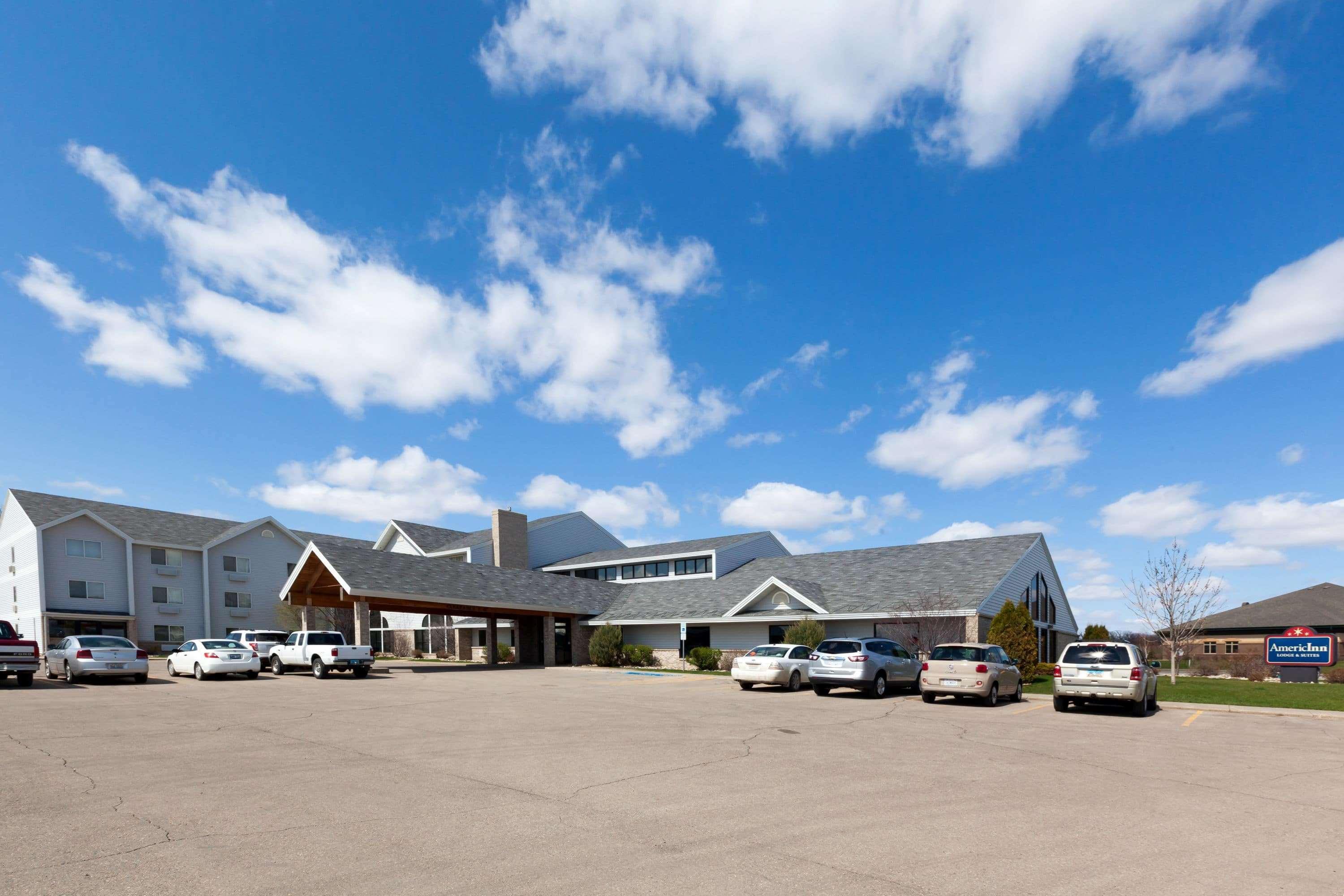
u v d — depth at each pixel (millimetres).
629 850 6668
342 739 12836
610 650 37156
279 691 22078
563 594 39812
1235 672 33812
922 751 12242
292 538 56500
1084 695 18750
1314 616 49281
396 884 5758
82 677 25922
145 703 18438
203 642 27531
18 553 45750
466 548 50219
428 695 21141
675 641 37438
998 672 20578
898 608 30375
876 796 8867
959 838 7164
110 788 8938
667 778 9719
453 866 6188
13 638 22344
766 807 8250
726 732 14039
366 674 29406
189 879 5824
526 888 5707
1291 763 11625
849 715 17359
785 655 24453
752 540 45375
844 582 35125
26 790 8797
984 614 29500
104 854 6410
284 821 7527
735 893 5656
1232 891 5812
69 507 46812
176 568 49812
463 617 43094
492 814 7871
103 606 46188
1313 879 6109
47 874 5910
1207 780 10211
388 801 8398
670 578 45000
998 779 10008
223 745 12070
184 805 8148
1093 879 6062
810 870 6203
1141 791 9391
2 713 16109
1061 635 39562
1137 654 18625
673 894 5617
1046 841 7098
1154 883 5984
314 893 5574
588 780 9562
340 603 36406
